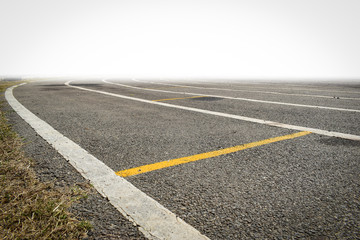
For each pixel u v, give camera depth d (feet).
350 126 11.73
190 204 4.78
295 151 8.02
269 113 15.52
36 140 9.16
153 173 6.25
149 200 4.91
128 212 4.47
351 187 5.49
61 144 8.71
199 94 28.12
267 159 7.28
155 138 9.64
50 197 4.88
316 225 4.12
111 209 4.56
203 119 13.61
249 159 7.28
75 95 26.86
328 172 6.32
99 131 10.78
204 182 5.75
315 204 4.79
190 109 17.19
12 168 6.20
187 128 11.40
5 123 12.02
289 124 12.26
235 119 13.61
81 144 8.77
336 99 23.00
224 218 4.32
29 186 5.32
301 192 5.27
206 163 6.96
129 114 15.17
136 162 7.03
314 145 8.68
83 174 6.12
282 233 3.91
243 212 4.51
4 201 4.62
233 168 6.59
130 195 5.10
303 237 3.81
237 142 9.07
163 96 25.94
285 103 20.29
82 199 4.90
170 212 4.49
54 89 35.68
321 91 31.91
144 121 13.04
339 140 9.31
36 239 3.60
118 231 3.91
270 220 4.26
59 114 15.06
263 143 8.95
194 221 4.22
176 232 3.90
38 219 4.12
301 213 4.48
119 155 7.63
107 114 15.16
